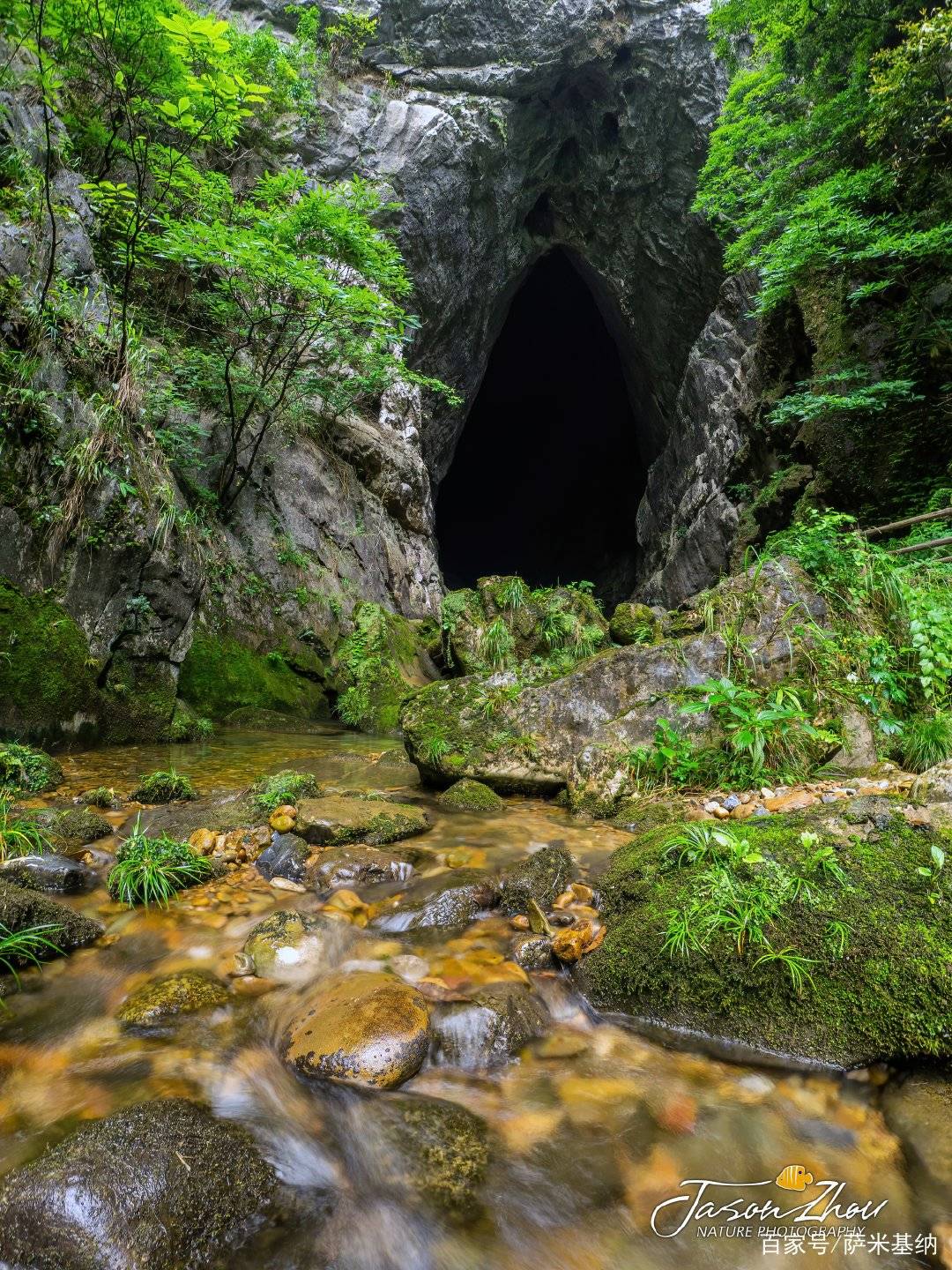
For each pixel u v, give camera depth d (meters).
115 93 7.44
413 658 9.96
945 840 2.20
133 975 2.04
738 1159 1.47
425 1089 1.66
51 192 6.36
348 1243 1.28
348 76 15.68
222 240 6.91
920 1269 1.22
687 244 19.41
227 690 7.44
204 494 8.21
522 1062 1.77
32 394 4.85
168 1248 1.21
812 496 9.99
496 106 16.88
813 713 3.70
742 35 15.78
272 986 2.01
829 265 9.46
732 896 2.09
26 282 5.33
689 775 3.56
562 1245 1.29
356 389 10.70
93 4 5.77
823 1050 1.77
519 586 8.68
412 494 13.67
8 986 1.95
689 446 18.70
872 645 3.90
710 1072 1.77
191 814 3.35
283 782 3.63
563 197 20.91
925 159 8.61
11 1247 1.19
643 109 18.47
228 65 6.29
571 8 16.47
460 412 21.78
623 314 22.23
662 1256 1.27
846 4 9.93
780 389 12.05
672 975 1.98
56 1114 1.49
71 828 2.97
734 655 3.92
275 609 8.73
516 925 2.38
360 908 2.49
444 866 2.84
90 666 5.23
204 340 9.73
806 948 1.94
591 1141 1.51
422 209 16.33
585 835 3.20
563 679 4.05
